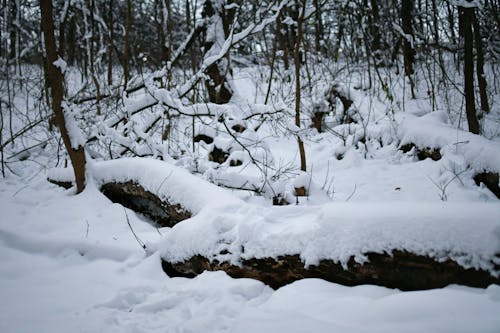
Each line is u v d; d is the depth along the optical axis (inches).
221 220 109.9
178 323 83.3
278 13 217.9
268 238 98.1
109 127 205.3
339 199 186.2
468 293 73.0
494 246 75.3
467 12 216.4
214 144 228.7
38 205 172.7
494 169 170.2
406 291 83.0
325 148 268.5
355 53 509.0
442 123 234.7
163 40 326.6
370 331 68.3
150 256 119.6
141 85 241.8
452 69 435.8
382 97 371.9
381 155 242.2
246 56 566.3
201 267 110.9
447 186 178.5
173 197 143.9
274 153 273.3
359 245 86.4
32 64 515.5
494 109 315.3
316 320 74.3
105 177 180.9
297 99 188.5
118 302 93.1
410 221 83.7
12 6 392.2
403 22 410.0
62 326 81.8
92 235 139.3
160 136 281.7
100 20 346.0
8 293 99.5
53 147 278.8
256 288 96.1
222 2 318.0
